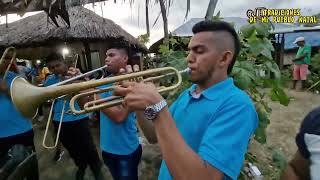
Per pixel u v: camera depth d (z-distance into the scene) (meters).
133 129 2.58
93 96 2.00
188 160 1.04
